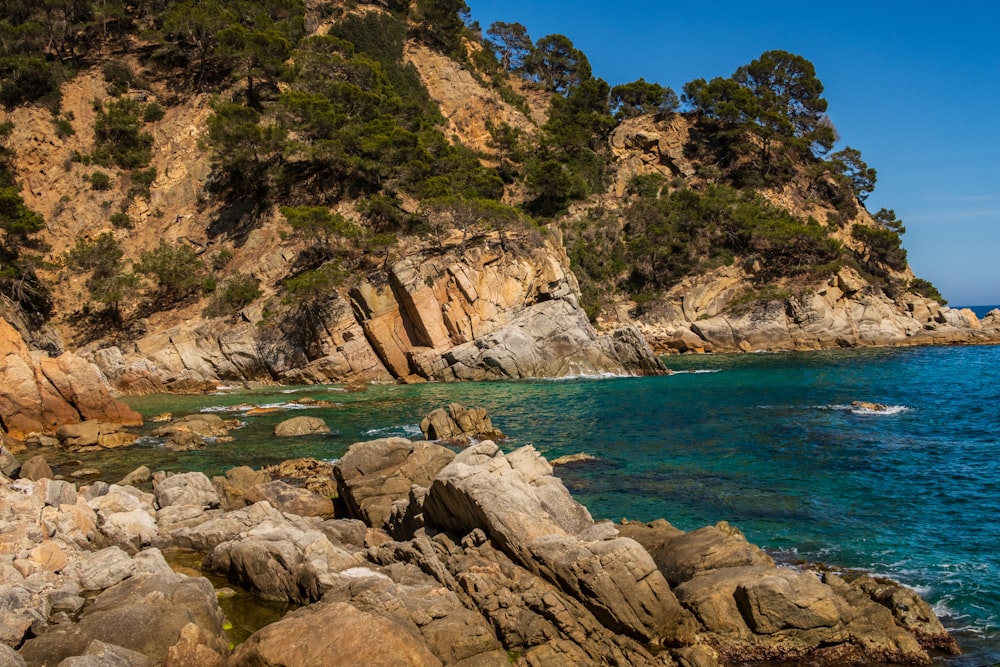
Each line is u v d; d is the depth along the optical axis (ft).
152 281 228.02
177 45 289.12
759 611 39.37
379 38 348.38
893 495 69.31
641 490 71.92
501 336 189.78
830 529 59.31
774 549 54.65
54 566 45.65
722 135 346.74
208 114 275.18
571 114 365.61
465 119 351.46
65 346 213.46
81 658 32.14
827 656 38.75
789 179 346.54
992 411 118.42
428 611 38.47
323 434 109.40
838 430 102.68
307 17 339.77
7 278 206.49
